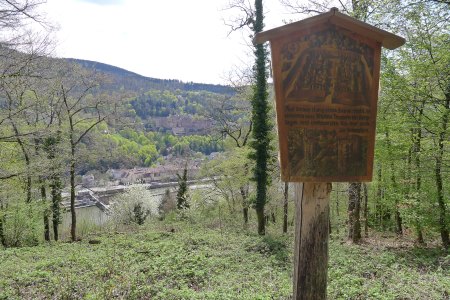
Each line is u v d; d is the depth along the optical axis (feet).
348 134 10.84
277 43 10.40
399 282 25.11
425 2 32.91
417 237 49.42
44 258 38.58
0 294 23.72
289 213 82.23
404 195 43.55
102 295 22.54
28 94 49.34
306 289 11.71
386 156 42.96
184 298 22.24
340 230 68.80
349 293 22.47
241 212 84.74
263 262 35.60
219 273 30.48
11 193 59.88
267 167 61.93
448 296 21.93
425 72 35.12
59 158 58.75
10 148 53.78
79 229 88.22
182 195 100.63
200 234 55.06
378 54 10.89
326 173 10.78
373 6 37.52
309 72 10.53
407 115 38.50
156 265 31.55
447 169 39.55
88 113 69.21
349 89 10.78
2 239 63.00
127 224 90.17
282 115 10.51
